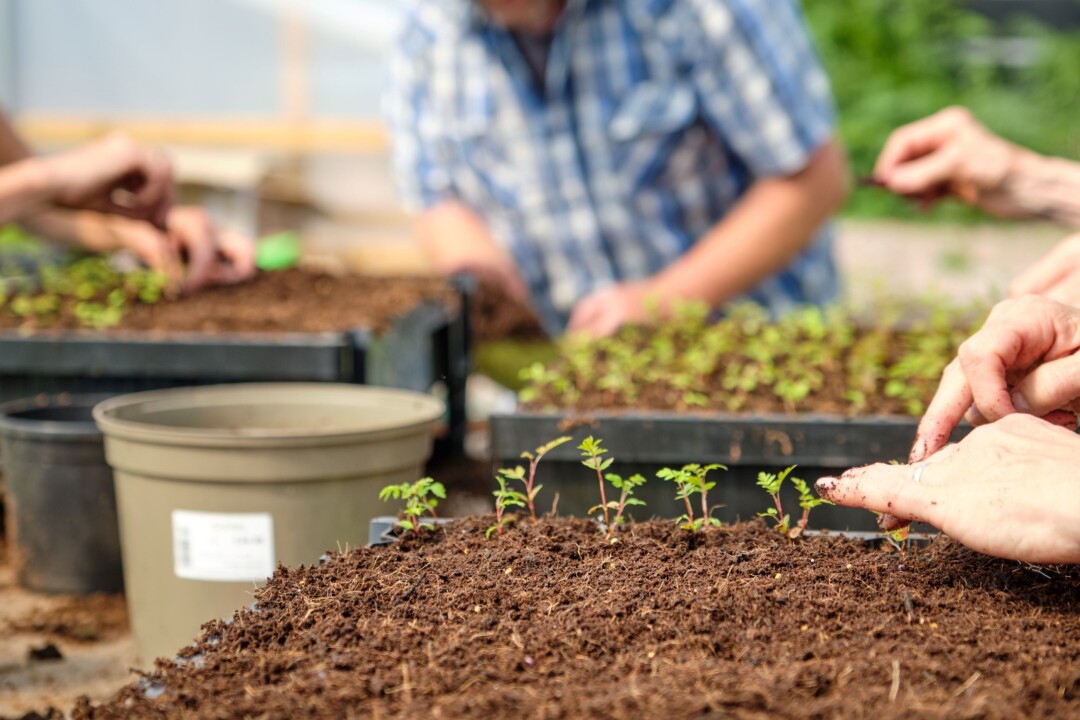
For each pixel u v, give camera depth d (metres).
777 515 1.91
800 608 1.42
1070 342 1.56
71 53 7.08
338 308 3.51
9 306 3.47
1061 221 2.96
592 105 3.93
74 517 2.71
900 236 10.11
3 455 2.79
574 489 2.34
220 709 1.19
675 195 4.11
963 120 3.01
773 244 3.72
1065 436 1.39
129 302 3.56
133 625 2.32
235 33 7.02
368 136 7.04
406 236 7.16
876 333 3.09
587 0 3.79
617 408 2.48
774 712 1.13
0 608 2.67
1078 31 12.98
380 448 2.19
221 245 3.97
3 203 3.25
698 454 2.30
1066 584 1.48
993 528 1.34
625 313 3.37
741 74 3.71
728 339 2.98
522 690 1.21
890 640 1.33
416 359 3.64
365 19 6.96
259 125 7.09
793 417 2.31
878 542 1.67
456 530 1.75
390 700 1.20
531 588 1.49
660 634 1.35
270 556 2.15
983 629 1.36
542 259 4.32
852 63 11.64
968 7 12.91
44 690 2.22
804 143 3.70
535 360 4.45
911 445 2.26
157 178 3.55
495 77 4.03
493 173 4.21
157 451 2.15
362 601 1.46
